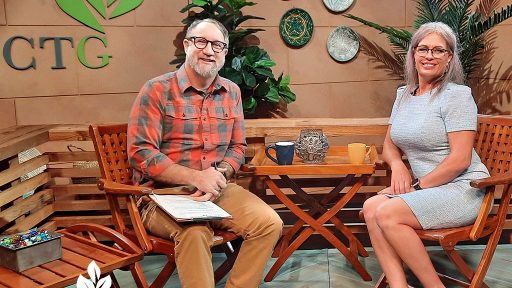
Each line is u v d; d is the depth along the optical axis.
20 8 3.99
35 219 2.88
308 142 2.56
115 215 2.35
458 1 4.02
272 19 4.34
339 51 4.43
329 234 2.67
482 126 2.59
